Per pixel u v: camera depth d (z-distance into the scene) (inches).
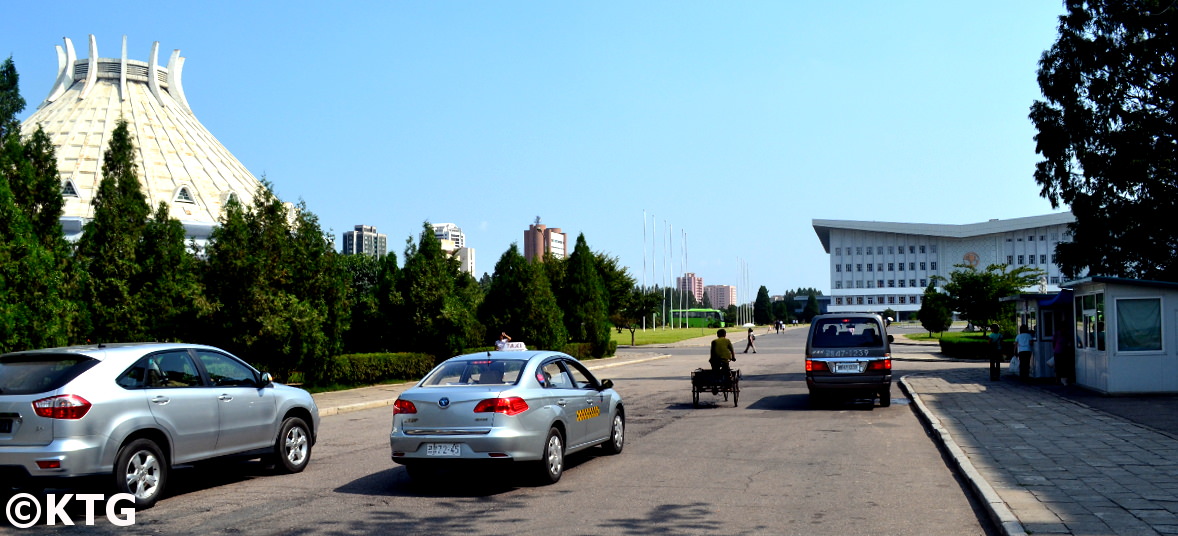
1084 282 812.0
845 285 6574.8
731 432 577.6
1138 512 298.7
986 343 1550.2
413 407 376.2
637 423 641.6
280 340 893.8
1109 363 762.2
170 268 904.9
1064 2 1255.5
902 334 3395.7
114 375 335.9
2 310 564.7
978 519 306.3
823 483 380.5
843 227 6461.6
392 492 372.2
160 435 348.2
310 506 342.0
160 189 2691.9
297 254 945.5
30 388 321.4
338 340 986.7
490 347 1429.6
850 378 729.0
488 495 362.0
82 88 3051.2
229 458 383.6
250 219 927.7
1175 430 529.0
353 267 2573.8
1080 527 276.4
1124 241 1186.0
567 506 335.6
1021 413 639.1
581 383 447.2
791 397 865.5
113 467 323.6
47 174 801.6
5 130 1023.0
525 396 377.1
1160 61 1176.8
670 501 341.7
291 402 429.4
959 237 6220.5
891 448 494.3
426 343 1195.9
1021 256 6151.6
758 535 283.6
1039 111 1275.8
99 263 852.0
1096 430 534.0
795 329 5413.4
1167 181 1161.4
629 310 2514.8
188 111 3267.7
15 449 310.7
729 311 6978.4
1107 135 1195.9
